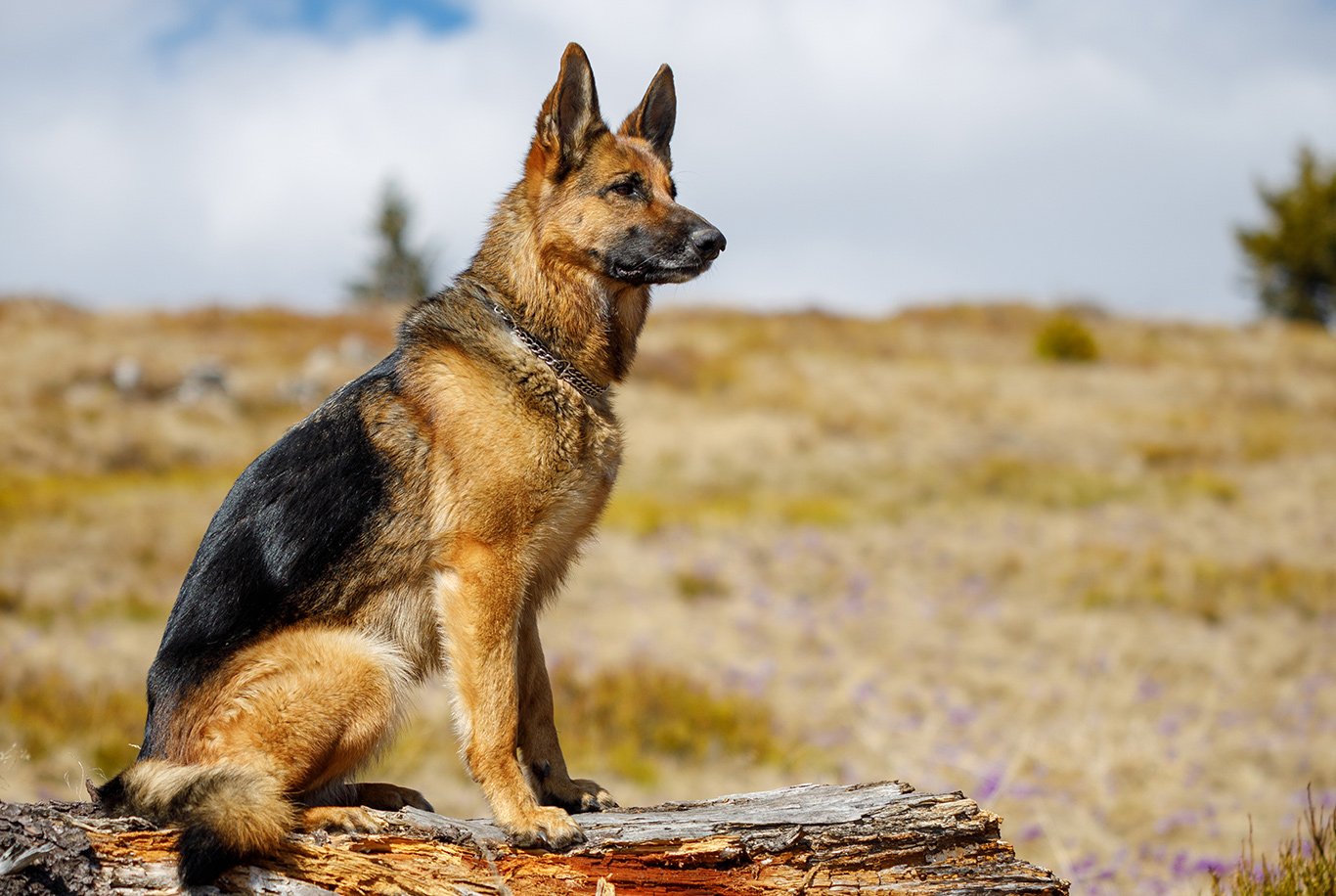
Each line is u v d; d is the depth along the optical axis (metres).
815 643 12.96
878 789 3.91
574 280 4.15
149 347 30.41
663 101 4.86
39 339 29.89
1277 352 41.00
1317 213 53.31
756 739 9.82
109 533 16.17
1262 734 10.20
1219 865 6.58
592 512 4.08
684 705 10.43
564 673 11.00
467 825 3.51
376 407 3.86
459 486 3.76
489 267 4.21
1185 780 8.88
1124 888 6.36
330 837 3.31
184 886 3.10
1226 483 22.52
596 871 3.38
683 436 26.55
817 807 3.73
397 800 3.86
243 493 3.74
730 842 3.44
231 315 36.16
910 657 12.50
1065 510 20.66
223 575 3.62
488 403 3.83
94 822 3.17
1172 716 10.40
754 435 26.56
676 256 4.16
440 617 3.73
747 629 13.39
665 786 8.95
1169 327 45.47
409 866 3.29
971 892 3.52
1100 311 47.62
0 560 14.34
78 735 8.86
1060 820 7.84
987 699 11.10
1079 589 15.28
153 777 3.27
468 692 3.65
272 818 3.18
